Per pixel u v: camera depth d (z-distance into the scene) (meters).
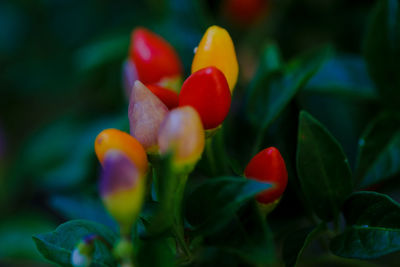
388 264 0.48
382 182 0.46
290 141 0.43
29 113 0.87
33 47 0.80
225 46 0.39
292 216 0.44
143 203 0.39
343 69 0.48
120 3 0.75
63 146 0.63
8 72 0.80
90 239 0.37
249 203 0.39
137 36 0.45
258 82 0.45
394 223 0.39
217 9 0.62
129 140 0.38
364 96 0.47
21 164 0.67
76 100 0.85
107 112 0.63
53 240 0.39
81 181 0.60
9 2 0.80
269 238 0.38
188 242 0.39
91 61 0.57
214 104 0.38
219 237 0.39
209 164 0.42
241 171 0.41
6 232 0.66
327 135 0.40
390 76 0.45
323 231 0.41
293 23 0.62
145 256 0.37
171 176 0.36
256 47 0.62
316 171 0.41
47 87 0.79
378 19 0.45
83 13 0.77
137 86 0.38
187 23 0.52
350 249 0.40
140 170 0.38
